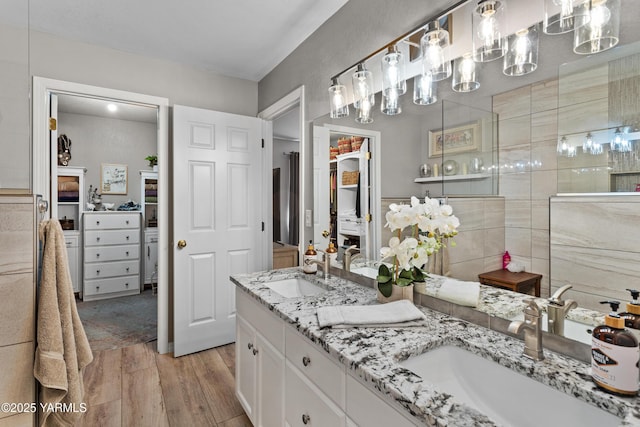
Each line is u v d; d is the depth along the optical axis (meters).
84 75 2.38
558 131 0.99
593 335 0.79
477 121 1.22
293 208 5.30
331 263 2.05
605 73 0.89
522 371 0.89
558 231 0.99
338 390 1.00
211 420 1.84
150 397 2.05
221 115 2.82
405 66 1.52
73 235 4.19
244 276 1.96
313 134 2.25
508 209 1.12
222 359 2.58
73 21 2.11
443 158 1.34
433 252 1.37
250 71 2.91
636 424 0.64
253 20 2.13
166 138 2.69
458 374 1.04
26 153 1.29
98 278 4.20
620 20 0.86
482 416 0.68
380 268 1.43
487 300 1.17
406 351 0.97
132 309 3.81
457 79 1.29
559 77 0.99
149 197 4.82
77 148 4.49
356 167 1.84
